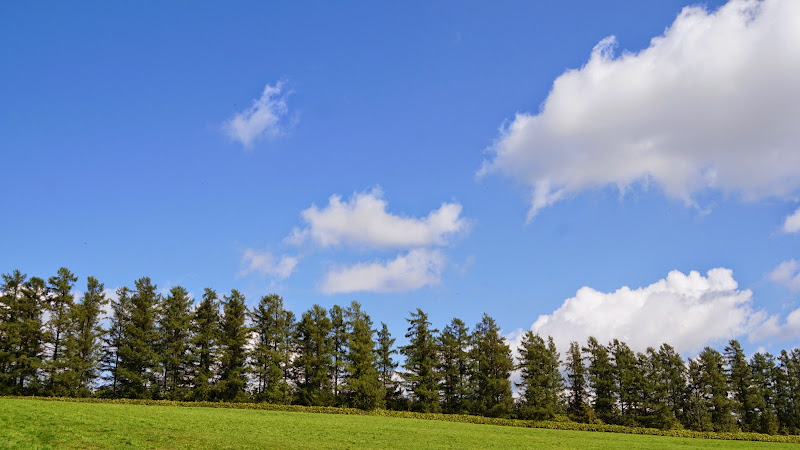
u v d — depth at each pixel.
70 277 69.94
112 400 60.12
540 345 84.00
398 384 83.31
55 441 28.50
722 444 60.84
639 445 53.53
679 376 87.75
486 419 69.62
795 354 97.12
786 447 61.44
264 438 37.06
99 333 69.94
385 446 38.44
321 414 62.69
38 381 64.81
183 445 31.31
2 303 66.00
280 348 76.75
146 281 74.81
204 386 69.38
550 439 52.66
